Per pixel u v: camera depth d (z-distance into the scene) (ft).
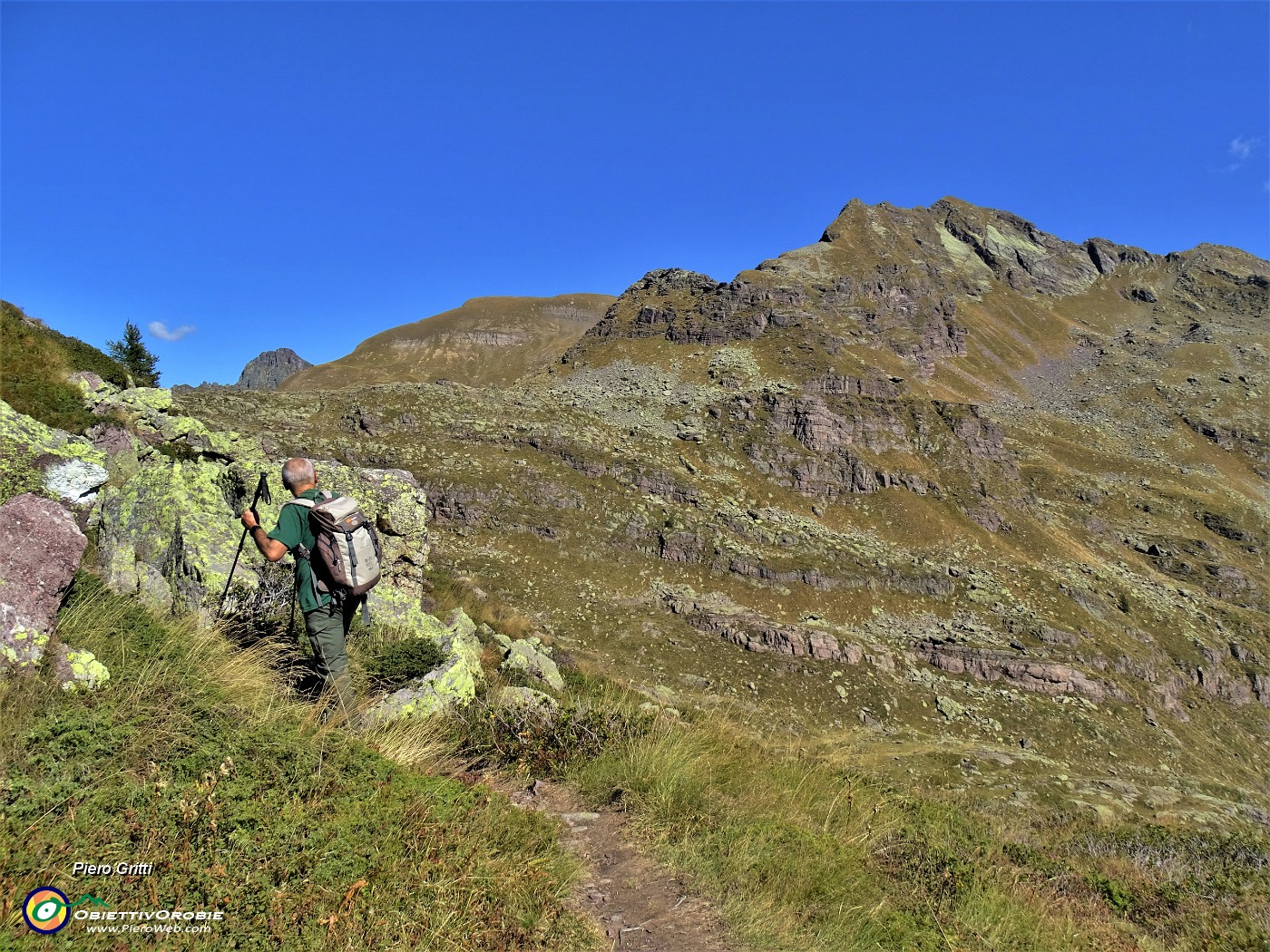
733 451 447.01
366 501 39.47
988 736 245.24
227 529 32.01
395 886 14.94
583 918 16.93
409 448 347.15
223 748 17.47
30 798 13.75
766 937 17.38
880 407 520.42
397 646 32.65
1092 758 249.75
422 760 22.56
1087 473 633.61
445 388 413.80
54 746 15.42
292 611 27.20
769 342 650.02
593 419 443.32
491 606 71.82
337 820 16.34
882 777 35.60
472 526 310.24
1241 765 287.07
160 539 30.63
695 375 605.31
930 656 285.64
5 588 18.03
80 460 27.99
